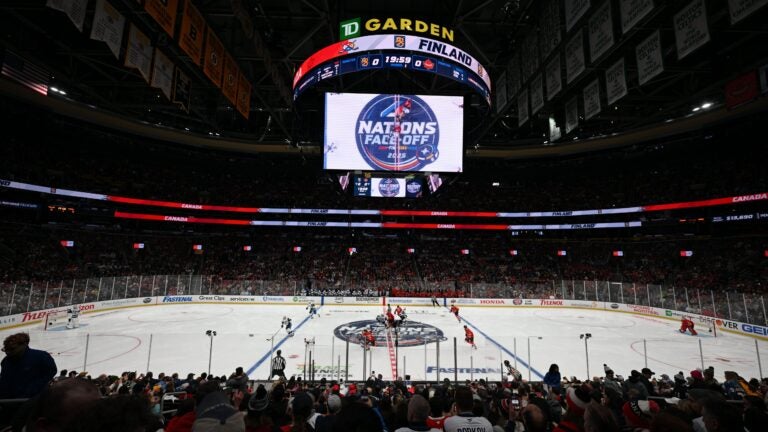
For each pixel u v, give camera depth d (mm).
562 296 38656
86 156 44500
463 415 3680
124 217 43562
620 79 16750
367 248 49812
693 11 12766
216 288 38688
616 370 17250
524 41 21172
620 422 5297
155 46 16828
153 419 1674
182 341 21562
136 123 39906
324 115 22922
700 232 43062
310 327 26984
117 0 16469
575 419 3352
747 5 11203
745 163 40219
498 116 27656
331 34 21828
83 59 25844
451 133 22891
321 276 44438
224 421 2459
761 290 30656
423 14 22062
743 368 17703
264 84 30266
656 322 30547
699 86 28141
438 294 39781
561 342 22797
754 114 34688
